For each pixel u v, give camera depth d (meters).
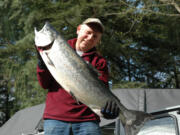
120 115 2.63
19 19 11.38
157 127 3.83
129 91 5.89
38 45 2.51
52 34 2.51
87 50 2.86
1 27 12.55
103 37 11.86
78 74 2.52
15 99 12.45
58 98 2.66
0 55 12.12
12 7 11.30
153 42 14.69
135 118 2.62
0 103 17.80
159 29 13.73
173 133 3.63
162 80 16.06
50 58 2.50
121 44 13.35
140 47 14.78
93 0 9.90
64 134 2.59
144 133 3.91
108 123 4.83
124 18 11.96
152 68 15.31
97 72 2.58
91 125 2.63
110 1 11.20
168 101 5.50
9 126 8.26
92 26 2.79
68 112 2.61
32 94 11.74
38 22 11.12
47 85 2.77
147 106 5.50
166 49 14.70
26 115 8.12
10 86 12.90
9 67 12.10
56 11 10.31
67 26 10.85
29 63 11.37
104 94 2.57
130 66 15.70
